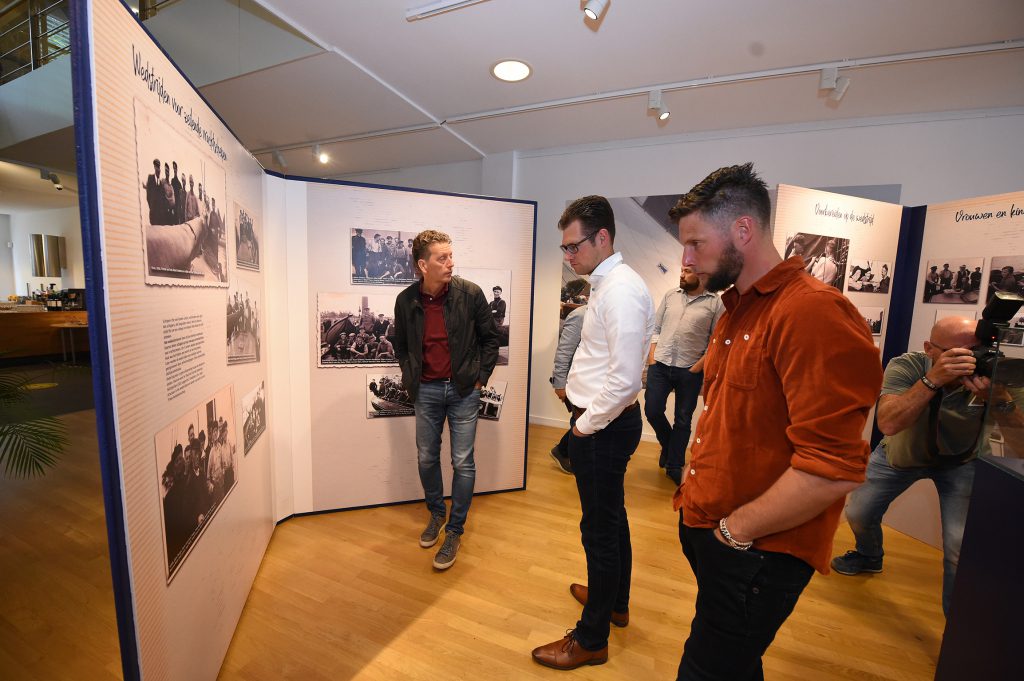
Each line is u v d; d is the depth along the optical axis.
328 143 3.92
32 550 1.96
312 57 2.43
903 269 2.64
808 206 2.38
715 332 0.97
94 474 2.76
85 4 0.71
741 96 2.71
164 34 2.79
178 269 1.06
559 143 3.73
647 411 3.06
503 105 3.05
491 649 1.50
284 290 2.12
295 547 2.05
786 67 2.38
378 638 1.53
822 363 0.68
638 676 1.41
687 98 2.76
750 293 0.84
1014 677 0.88
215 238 1.32
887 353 2.71
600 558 1.34
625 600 1.59
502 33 2.17
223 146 1.38
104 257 0.76
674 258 3.50
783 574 0.79
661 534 2.28
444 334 1.95
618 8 1.93
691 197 0.85
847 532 2.38
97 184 0.74
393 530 2.21
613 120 3.19
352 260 2.21
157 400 0.96
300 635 1.53
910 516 2.32
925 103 2.69
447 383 1.97
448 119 3.29
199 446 1.20
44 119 3.73
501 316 2.52
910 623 1.70
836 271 2.47
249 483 1.71
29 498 2.43
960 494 1.60
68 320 6.68
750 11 1.92
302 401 2.24
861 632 1.65
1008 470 0.92
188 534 1.13
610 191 3.67
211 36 2.68
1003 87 2.44
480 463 2.62
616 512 1.33
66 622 1.54
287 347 2.17
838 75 2.38
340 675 1.38
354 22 2.11
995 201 2.20
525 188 3.98
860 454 0.67
